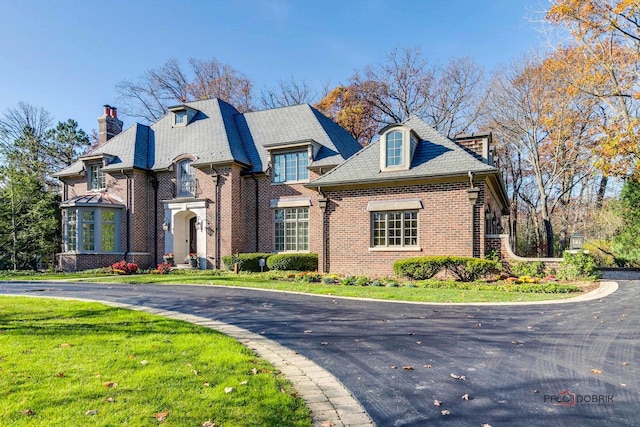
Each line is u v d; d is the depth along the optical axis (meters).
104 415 3.55
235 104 42.69
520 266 15.09
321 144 21.33
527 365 5.50
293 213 21.14
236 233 21.44
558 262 14.97
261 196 21.84
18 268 25.08
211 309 9.82
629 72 20.61
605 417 3.88
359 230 17.48
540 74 27.45
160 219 23.33
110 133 28.30
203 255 21.69
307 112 23.53
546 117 27.58
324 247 18.05
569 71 24.45
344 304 10.43
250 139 23.64
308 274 16.55
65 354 5.44
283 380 4.73
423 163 16.70
